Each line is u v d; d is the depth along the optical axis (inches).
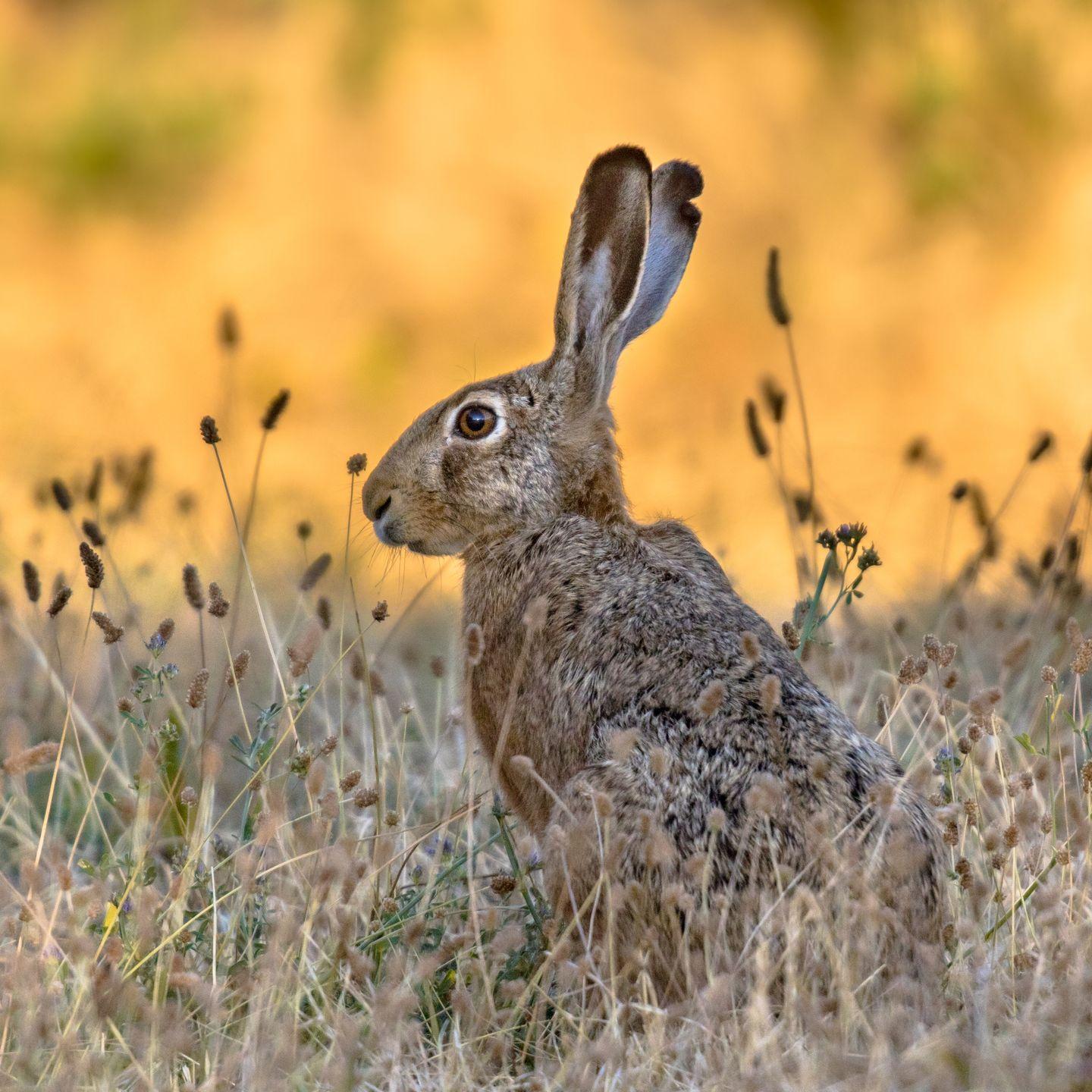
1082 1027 397.1
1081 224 1641.2
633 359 1558.8
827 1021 389.1
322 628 540.1
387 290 1695.4
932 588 823.1
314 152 1847.9
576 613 495.2
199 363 1515.7
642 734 454.0
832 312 1630.2
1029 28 1809.8
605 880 423.8
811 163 1795.0
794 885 418.6
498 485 554.3
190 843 502.9
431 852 542.0
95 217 1835.6
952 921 461.4
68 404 1360.7
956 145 1761.8
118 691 662.5
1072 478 1095.0
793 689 462.9
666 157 1808.6
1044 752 570.3
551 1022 433.1
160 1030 419.2
